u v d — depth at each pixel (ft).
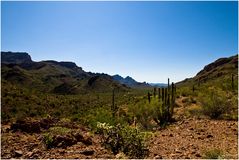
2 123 50.78
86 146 32.99
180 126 56.34
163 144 38.99
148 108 65.82
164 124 61.11
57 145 32.07
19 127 40.04
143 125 61.46
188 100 99.09
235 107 71.36
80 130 45.37
